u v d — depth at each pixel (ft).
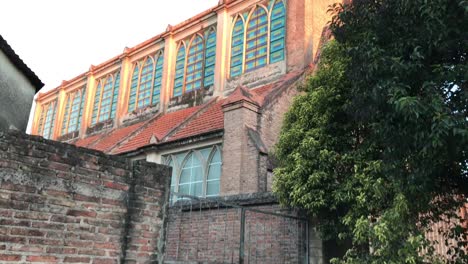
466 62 22.16
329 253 33.76
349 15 29.22
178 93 86.07
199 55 84.74
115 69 106.73
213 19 84.07
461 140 20.85
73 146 17.98
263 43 73.36
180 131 65.21
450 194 28.17
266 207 38.04
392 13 25.38
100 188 18.44
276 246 36.09
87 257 17.47
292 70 66.69
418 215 27.91
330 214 33.17
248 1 78.02
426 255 26.23
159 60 94.79
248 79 72.95
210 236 41.16
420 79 23.44
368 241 28.37
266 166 47.65
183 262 26.78
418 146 22.84
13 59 41.24
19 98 45.29
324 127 33.63
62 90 123.75
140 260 19.13
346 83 33.24
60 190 17.17
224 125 52.90
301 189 31.96
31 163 16.60
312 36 68.54
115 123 98.43
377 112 24.93
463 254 27.63
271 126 54.08
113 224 18.54
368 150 30.30
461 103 21.98
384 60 23.61
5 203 15.67
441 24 21.71
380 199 27.94
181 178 58.54
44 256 16.31
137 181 19.85
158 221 20.21
